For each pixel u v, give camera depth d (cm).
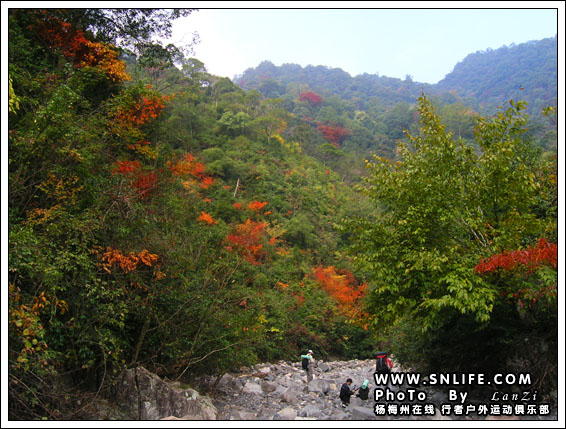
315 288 2612
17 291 680
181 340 968
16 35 1050
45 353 679
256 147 4791
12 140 794
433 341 1043
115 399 828
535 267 721
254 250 2366
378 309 932
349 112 9119
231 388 1076
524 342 814
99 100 1325
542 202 964
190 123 4469
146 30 1287
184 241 1071
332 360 2392
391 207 977
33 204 879
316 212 4047
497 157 862
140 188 1088
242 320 1046
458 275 788
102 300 873
